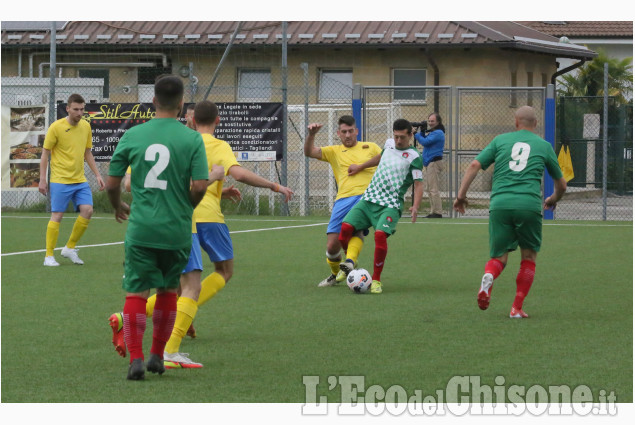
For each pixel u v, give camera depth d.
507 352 14.00
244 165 46.41
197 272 13.58
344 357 13.70
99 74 54.91
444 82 53.16
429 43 51.88
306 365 13.20
